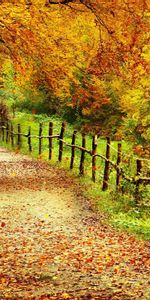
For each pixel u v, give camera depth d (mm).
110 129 36406
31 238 11047
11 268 8852
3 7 13766
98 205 14617
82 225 12438
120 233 11695
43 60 16984
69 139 33375
